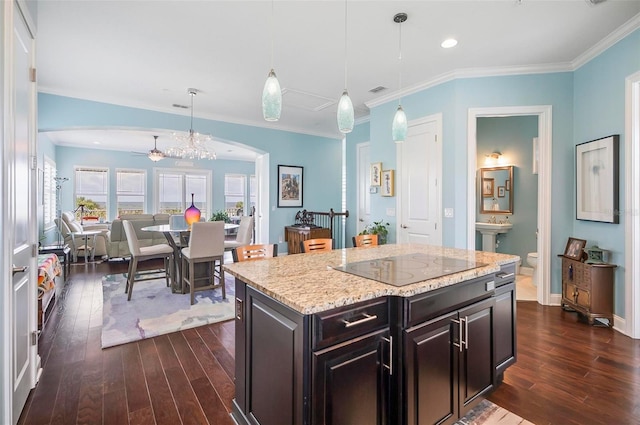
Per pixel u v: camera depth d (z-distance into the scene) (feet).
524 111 11.85
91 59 11.46
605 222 10.07
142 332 9.60
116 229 20.22
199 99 15.80
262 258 7.33
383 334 4.64
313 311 3.84
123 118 16.15
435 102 13.07
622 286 9.53
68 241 19.85
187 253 12.48
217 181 35.32
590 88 10.80
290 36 9.84
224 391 6.75
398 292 4.60
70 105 14.83
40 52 10.92
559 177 11.76
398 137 8.23
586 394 6.56
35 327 6.89
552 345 8.69
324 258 7.02
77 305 11.98
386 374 4.69
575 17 8.70
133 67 12.13
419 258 6.99
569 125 11.68
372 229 14.87
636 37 8.94
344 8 8.39
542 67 11.67
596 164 10.43
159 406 6.23
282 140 21.79
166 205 32.50
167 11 8.57
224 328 10.05
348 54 11.01
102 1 8.14
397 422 4.69
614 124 9.77
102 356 8.17
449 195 12.52
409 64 11.73
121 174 29.96
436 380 5.09
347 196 21.20
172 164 32.60
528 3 8.10
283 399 4.45
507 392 6.64
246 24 9.20
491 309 6.17
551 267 11.90
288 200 22.13
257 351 5.16
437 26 9.21
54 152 25.71
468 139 12.13
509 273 6.88
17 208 5.80
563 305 11.48
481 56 11.05
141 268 18.43
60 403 6.26
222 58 11.37
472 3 8.13
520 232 16.57
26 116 6.38
